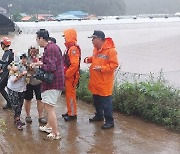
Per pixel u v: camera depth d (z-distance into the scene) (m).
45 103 5.75
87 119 6.89
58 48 5.67
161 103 6.71
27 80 6.21
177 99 6.83
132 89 7.21
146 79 8.45
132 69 13.02
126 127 6.43
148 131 6.24
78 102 8.05
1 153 5.28
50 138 5.82
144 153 5.32
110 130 6.29
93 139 5.87
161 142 5.75
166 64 14.45
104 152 5.36
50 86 5.64
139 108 6.82
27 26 29.16
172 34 26.36
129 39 24.08
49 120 5.81
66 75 6.50
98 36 6.08
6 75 7.23
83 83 8.32
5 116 7.00
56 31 27.27
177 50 18.53
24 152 5.32
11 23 25.78
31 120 6.64
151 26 34.66
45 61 5.54
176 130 6.22
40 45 5.67
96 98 6.58
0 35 25.09
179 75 10.21
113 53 6.05
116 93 7.30
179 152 5.37
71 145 5.61
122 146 5.59
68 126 6.48
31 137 5.91
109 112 6.32
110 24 33.22
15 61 6.23
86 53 17.34
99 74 6.20
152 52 18.06
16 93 6.26
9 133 6.08
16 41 20.83
